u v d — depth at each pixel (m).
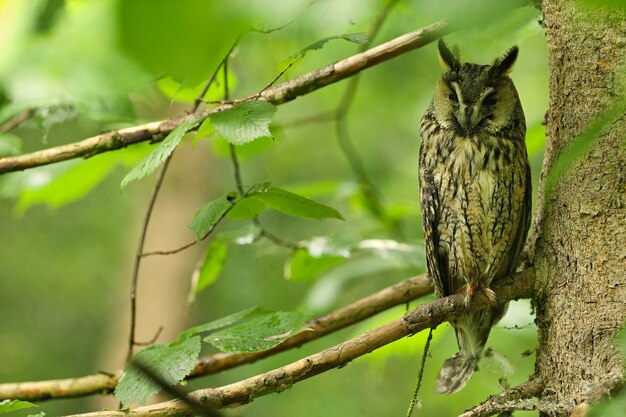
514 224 7.61
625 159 5.14
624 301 5.09
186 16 1.58
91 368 18.56
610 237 5.17
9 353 18.14
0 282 18.41
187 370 5.36
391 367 14.94
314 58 12.45
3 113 7.58
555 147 5.53
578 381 5.19
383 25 8.88
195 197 19.36
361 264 10.03
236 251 15.94
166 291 19.12
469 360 7.46
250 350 5.52
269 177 16.39
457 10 1.80
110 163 9.67
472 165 7.50
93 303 18.95
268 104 5.77
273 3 1.64
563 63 5.45
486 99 7.47
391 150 16.34
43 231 18.61
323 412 14.51
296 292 15.74
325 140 16.33
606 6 2.03
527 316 8.83
